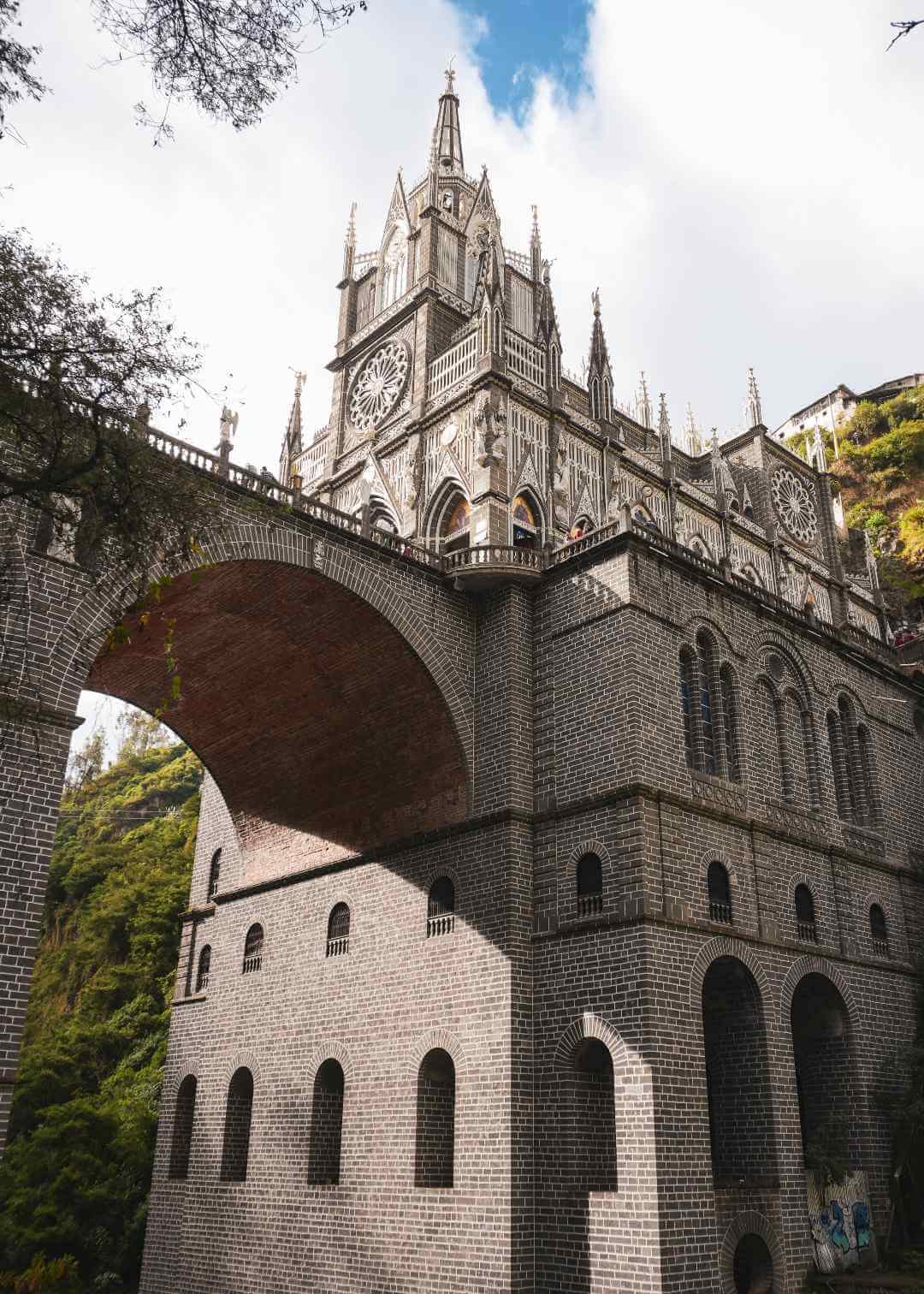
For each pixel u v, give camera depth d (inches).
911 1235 1396.4
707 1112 1178.6
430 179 2159.2
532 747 1433.3
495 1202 1197.1
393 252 2196.1
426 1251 1254.3
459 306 2053.4
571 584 1466.5
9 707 882.1
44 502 692.1
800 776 1572.3
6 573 997.8
